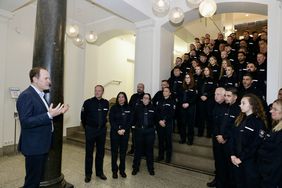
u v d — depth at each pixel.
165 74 5.57
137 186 3.23
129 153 4.64
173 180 3.48
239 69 4.41
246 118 2.43
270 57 3.88
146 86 5.35
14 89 4.84
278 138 2.05
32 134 2.05
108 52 8.02
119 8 4.68
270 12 3.96
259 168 2.20
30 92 2.05
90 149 3.38
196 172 3.81
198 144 4.31
